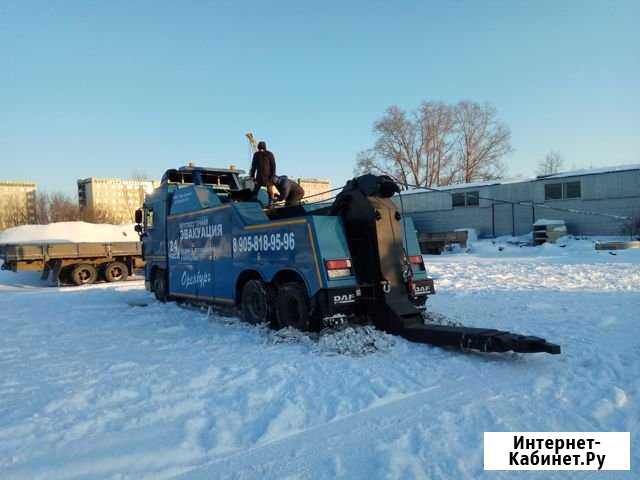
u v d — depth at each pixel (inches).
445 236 1244.5
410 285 277.6
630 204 1087.6
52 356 258.4
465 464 131.4
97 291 601.0
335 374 208.8
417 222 1501.0
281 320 296.0
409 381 197.8
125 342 290.4
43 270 764.0
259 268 311.0
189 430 155.8
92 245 772.6
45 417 167.5
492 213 1328.7
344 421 161.9
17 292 634.8
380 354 236.8
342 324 269.4
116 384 202.8
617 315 326.0
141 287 649.0
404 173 2071.9
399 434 150.3
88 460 136.3
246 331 309.3
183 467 133.3
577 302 382.9
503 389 187.5
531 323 304.7
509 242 1202.6
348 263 271.3
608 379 195.6
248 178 472.1
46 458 138.1
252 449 143.6
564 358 225.1
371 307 276.2
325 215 299.7
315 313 272.7
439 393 185.0
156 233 460.1
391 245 276.5
